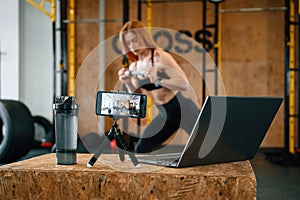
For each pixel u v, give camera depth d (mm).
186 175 1312
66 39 6570
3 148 4738
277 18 7059
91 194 1359
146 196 1330
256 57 7117
